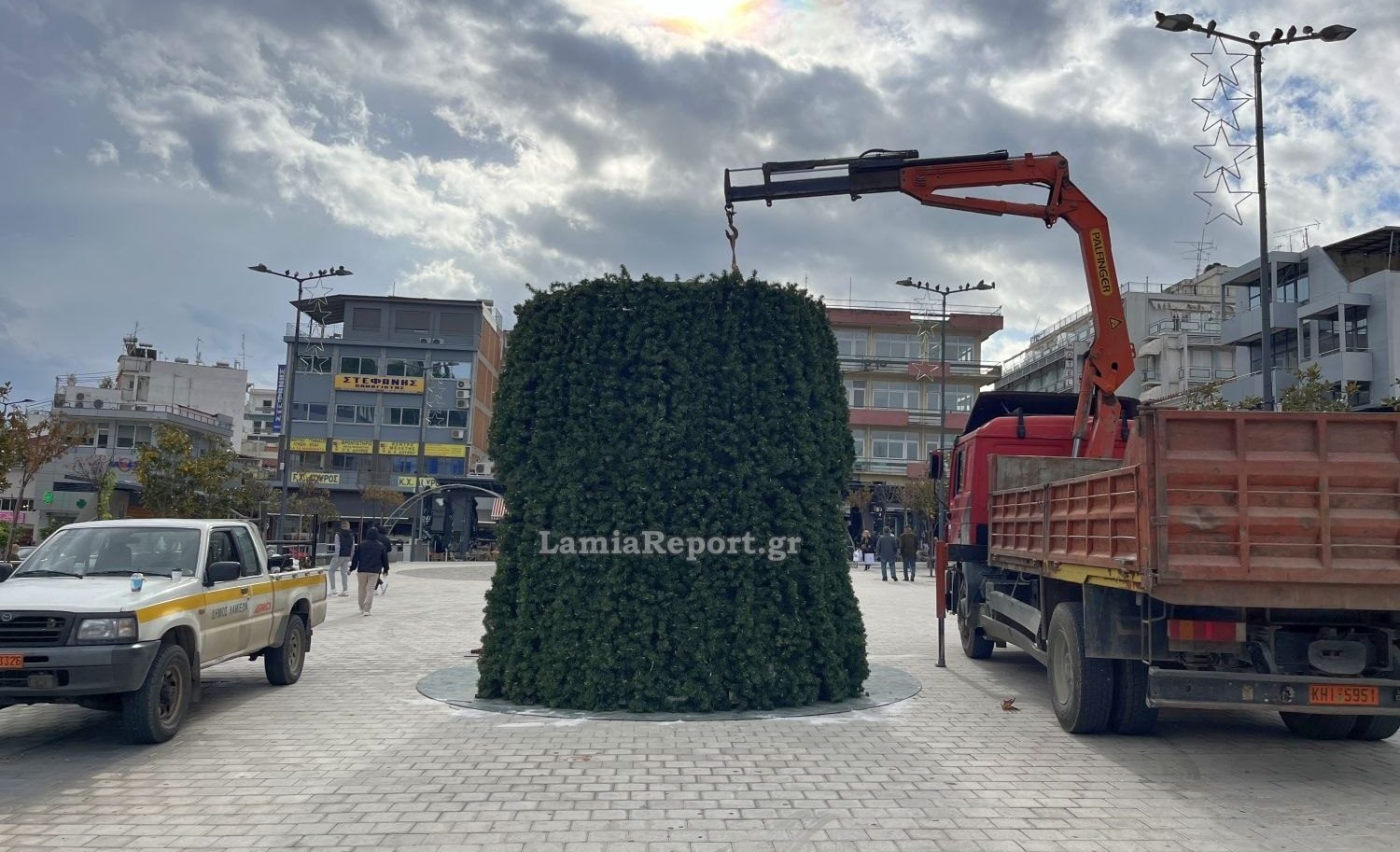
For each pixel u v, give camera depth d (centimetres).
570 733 753
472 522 4322
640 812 555
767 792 596
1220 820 550
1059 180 1181
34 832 517
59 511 5644
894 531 5625
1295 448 609
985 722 817
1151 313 5791
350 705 869
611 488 861
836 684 880
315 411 6209
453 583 2566
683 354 871
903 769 656
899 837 516
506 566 898
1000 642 1184
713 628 842
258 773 638
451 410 6228
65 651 674
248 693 937
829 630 880
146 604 721
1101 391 1163
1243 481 604
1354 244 3866
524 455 905
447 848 495
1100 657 715
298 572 1029
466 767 651
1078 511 750
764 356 881
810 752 699
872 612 1850
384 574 2141
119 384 7575
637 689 826
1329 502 605
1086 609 727
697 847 500
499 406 922
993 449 1227
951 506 1366
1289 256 4006
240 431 7862
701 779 625
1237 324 4200
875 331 6322
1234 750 724
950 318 6228
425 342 6262
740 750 702
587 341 881
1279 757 705
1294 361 4003
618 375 880
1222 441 612
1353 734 757
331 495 6109
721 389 873
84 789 600
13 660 670
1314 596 604
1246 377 4078
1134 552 629
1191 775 650
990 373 6141
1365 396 3544
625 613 841
